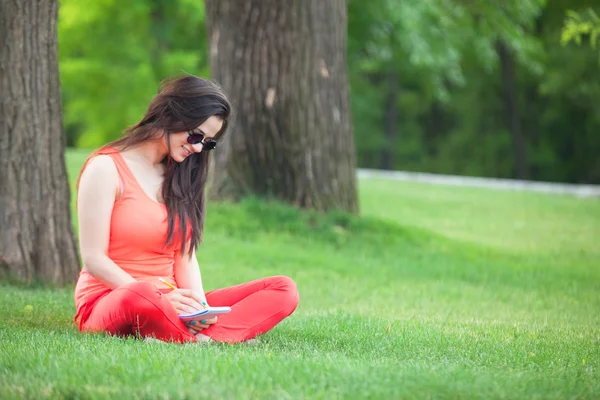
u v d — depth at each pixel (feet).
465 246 58.75
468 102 182.19
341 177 56.90
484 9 80.07
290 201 56.13
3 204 33.47
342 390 16.35
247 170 56.03
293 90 55.16
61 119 34.42
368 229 56.29
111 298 21.39
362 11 105.29
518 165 168.14
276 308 22.84
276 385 16.55
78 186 22.24
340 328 26.50
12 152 33.40
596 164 174.81
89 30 134.21
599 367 21.86
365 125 188.24
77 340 20.33
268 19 54.90
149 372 17.08
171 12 134.10
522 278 48.26
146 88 132.87
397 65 128.98
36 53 33.40
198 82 22.26
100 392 15.58
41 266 33.73
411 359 21.15
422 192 96.32
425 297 39.96
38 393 15.61
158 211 22.54
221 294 23.73
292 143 55.57
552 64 150.61
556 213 83.15
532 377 18.97
